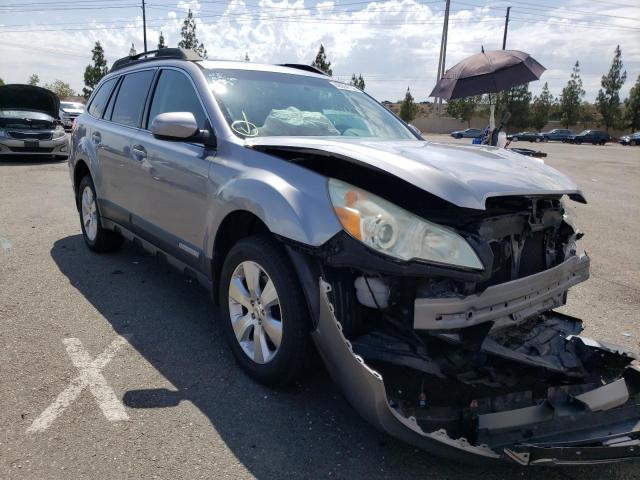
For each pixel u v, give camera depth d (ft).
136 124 14.48
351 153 8.61
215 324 12.90
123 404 9.39
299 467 8.03
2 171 37.91
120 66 17.54
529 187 8.79
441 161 9.04
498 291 8.20
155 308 13.71
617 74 217.97
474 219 8.39
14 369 10.41
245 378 10.39
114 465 7.86
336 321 7.86
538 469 8.26
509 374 8.72
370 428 9.02
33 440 8.31
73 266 16.76
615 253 21.49
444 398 8.84
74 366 10.64
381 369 9.07
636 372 8.86
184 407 9.38
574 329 10.32
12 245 18.93
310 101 12.98
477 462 7.48
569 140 177.47
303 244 8.29
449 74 31.14
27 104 47.83
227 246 10.97
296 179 8.99
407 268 7.56
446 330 7.96
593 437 7.67
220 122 11.12
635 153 111.75
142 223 13.82
